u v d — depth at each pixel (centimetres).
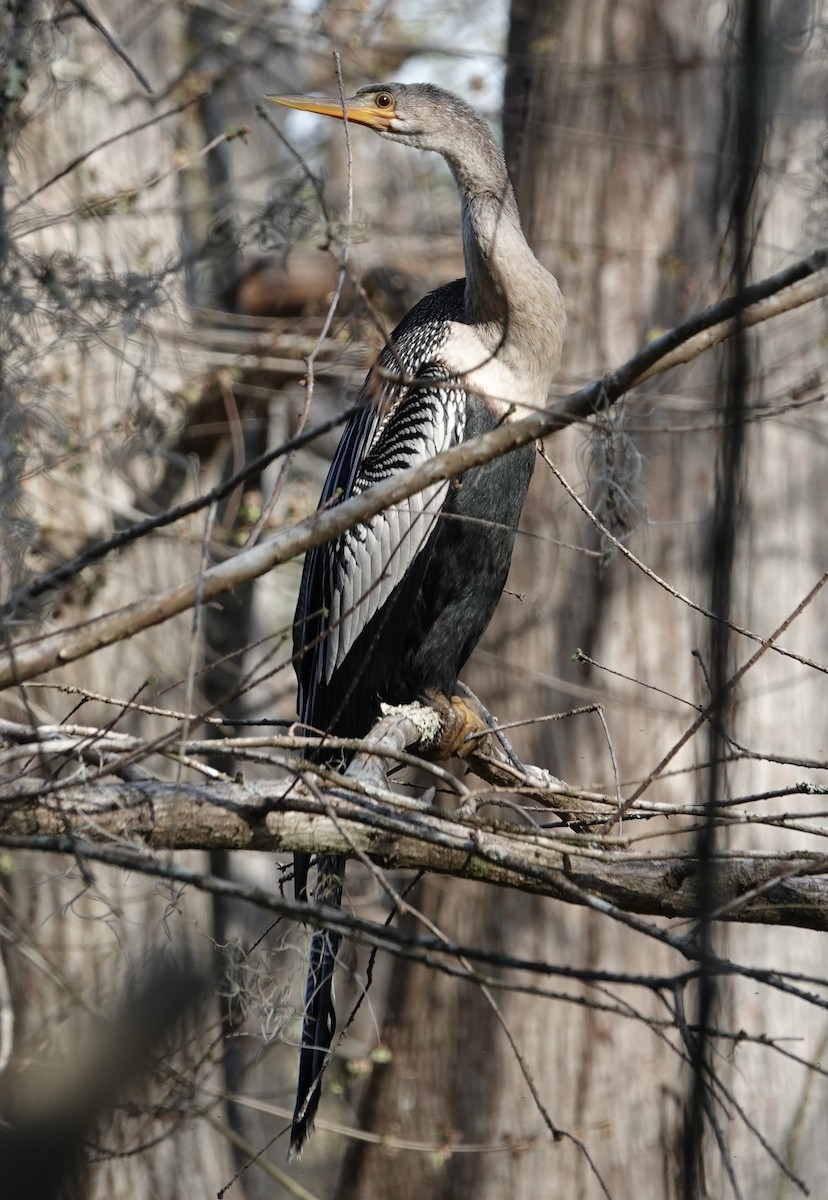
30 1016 980
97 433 1050
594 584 1262
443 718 723
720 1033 432
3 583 778
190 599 523
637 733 1255
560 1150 1240
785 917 549
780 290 475
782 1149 1207
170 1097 754
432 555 746
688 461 1234
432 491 739
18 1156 449
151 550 1189
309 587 799
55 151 1102
